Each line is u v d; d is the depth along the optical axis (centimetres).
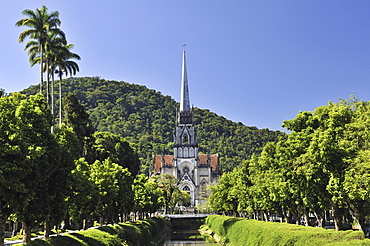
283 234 5491
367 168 4219
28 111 4259
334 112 5150
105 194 7194
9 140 3772
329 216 10850
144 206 11669
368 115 4762
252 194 8656
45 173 4128
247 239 7181
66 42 8006
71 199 5450
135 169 13438
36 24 7388
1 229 3912
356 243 3956
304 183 5528
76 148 5550
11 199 3759
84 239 5566
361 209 4900
